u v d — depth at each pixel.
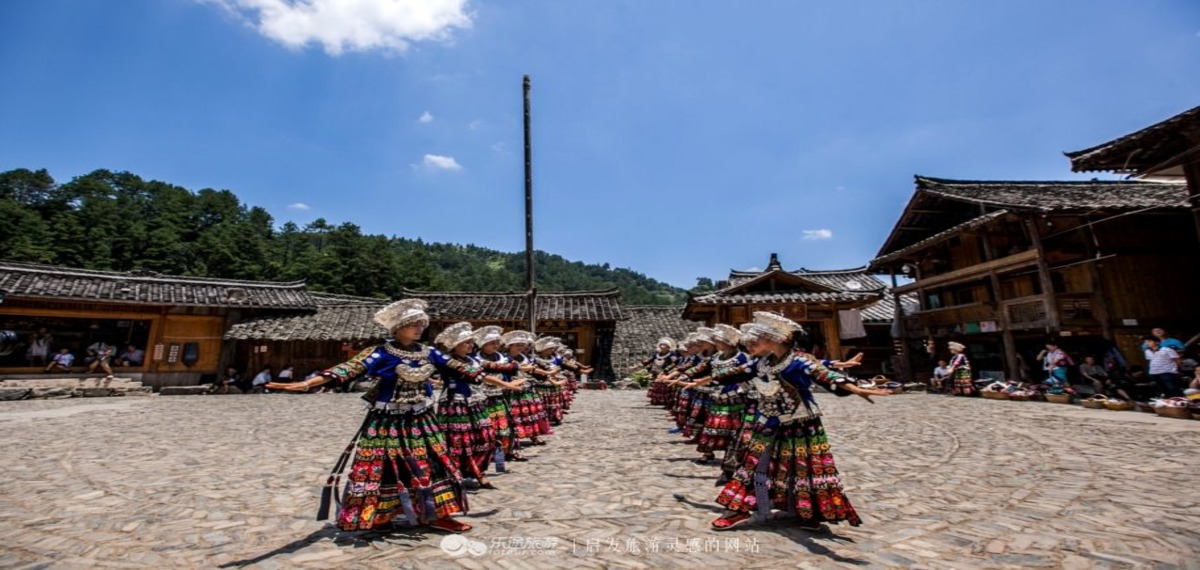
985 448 7.27
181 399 18.50
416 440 3.90
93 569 3.31
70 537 3.94
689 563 3.37
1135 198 16.69
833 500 3.73
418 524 4.07
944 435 8.52
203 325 22.62
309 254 59.41
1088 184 19.77
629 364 26.08
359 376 3.81
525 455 7.33
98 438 9.06
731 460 4.96
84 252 47.34
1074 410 11.47
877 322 23.73
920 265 22.00
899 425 9.88
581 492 5.23
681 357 11.77
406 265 63.31
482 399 5.75
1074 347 17.94
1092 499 4.64
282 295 24.94
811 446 3.84
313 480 5.84
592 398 18.17
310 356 23.19
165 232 52.44
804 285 21.19
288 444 8.42
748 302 20.17
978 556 3.41
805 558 3.42
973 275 17.94
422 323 4.05
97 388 19.14
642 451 7.55
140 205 67.31
